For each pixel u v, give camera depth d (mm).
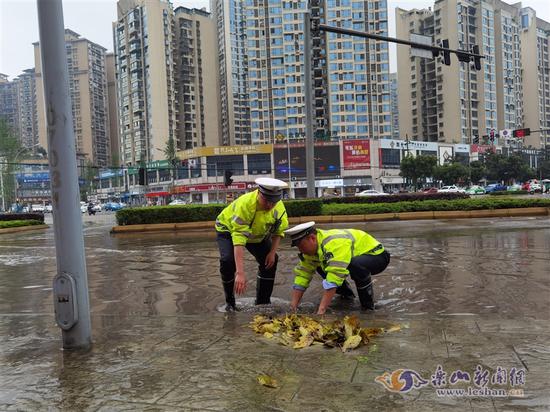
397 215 19891
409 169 72812
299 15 100625
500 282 6094
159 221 18500
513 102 119625
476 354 3137
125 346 3562
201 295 5855
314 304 5137
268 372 2906
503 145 112125
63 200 3535
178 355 3287
